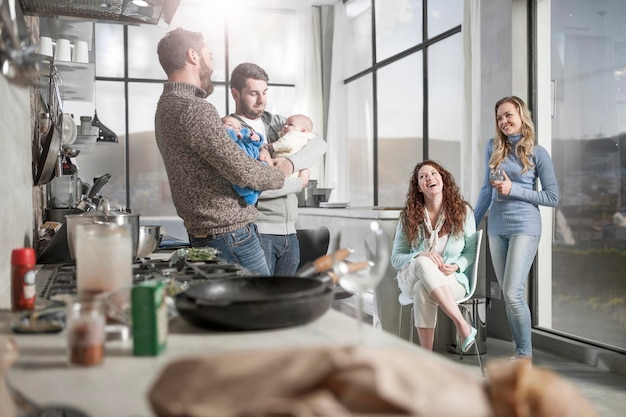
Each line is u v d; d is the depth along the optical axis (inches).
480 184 183.2
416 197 143.8
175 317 42.8
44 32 225.9
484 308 160.4
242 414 20.2
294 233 107.0
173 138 73.8
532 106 176.7
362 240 41.0
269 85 326.0
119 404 25.8
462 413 21.0
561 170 171.8
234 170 71.9
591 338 162.6
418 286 135.6
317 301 39.1
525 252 139.3
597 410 116.0
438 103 227.3
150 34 303.1
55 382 28.7
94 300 31.9
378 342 35.6
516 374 23.6
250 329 38.1
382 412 20.5
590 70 160.6
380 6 268.7
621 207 153.3
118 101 301.1
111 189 301.0
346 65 304.3
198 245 78.1
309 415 19.6
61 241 76.3
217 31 317.1
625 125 150.8
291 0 305.0
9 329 39.4
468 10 189.5
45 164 98.0
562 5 168.6
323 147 105.7
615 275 155.5
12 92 69.2
